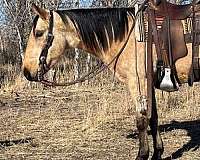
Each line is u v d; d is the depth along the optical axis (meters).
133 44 4.93
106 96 11.06
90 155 6.03
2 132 7.56
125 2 15.48
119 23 5.00
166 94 10.03
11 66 17.33
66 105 10.44
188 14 4.82
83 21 5.04
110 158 5.86
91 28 5.04
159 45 4.85
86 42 5.07
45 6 14.88
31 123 8.30
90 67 14.71
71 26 5.03
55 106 10.35
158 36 4.85
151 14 4.84
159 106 9.18
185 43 4.86
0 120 8.69
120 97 10.59
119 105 9.30
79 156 6.00
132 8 5.20
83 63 15.56
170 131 7.27
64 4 15.39
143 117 4.97
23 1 16.27
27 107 10.35
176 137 6.87
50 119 8.63
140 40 4.84
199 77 4.94
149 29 4.82
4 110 9.95
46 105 10.59
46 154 6.16
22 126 8.03
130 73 4.98
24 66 5.04
